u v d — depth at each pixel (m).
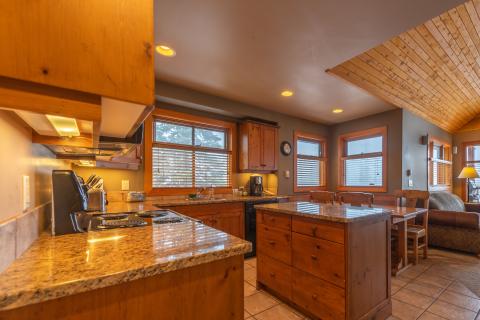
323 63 2.51
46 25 0.58
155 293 0.76
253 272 2.89
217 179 3.84
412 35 2.52
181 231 1.18
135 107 0.74
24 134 0.89
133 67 0.67
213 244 0.94
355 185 4.81
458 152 5.66
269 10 1.72
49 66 0.58
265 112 4.12
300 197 4.55
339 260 1.70
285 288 2.13
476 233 3.37
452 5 1.65
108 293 0.69
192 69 2.65
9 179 0.74
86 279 0.62
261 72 2.72
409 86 3.48
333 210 2.04
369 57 2.72
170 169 3.39
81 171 2.70
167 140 3.40
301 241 1.99
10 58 0.54
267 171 4.18
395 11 1.72
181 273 0.81
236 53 2.31
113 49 0.65
